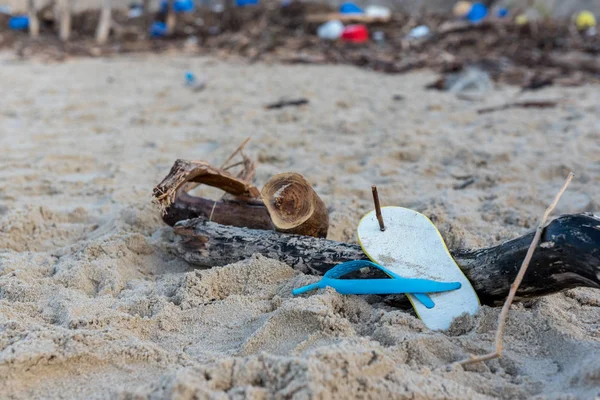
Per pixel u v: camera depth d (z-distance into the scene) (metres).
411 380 0.92
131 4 7.66
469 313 1.04
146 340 1.04
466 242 1.28
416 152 1.88
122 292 1.15
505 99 2.86
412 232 1.12
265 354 0.93
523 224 1.41
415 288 1.06
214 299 1.13
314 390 0.87
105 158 1.85
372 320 1.06
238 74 3.80
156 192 1.15
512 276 1.03
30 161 1.80
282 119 2.42
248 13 6.05
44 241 1.35
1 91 3.10
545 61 3.91
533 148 1.92
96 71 3.97
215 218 1.26
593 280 0.98
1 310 1.08
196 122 2.38
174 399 0.88
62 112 2.56
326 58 4.46
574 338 1.00
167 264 1.25
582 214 1.02
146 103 2.79
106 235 1.31
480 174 1.68
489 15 6.30
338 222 1.36
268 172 1.71
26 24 6.39
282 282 1.14
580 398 0.90
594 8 7.03
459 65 3.79
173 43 5.55
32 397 0.93
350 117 2.46
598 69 3.66
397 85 3.37
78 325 1.04
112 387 0.94
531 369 0.97
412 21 5.85
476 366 0.97
